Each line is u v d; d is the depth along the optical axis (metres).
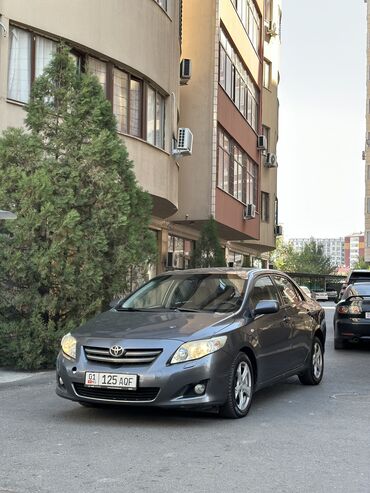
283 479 4.56
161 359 5.88
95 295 9.94
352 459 5.08
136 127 14.99
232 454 5.17
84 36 13.40
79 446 5.37
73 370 6.11
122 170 10.33
